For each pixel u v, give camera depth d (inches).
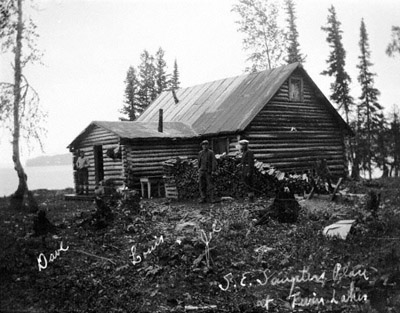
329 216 435.5
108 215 401.7
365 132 1288.1
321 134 900.6
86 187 695.1
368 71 1151.0
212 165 564.1
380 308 249.1
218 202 557.0
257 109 768.3
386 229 377.1
